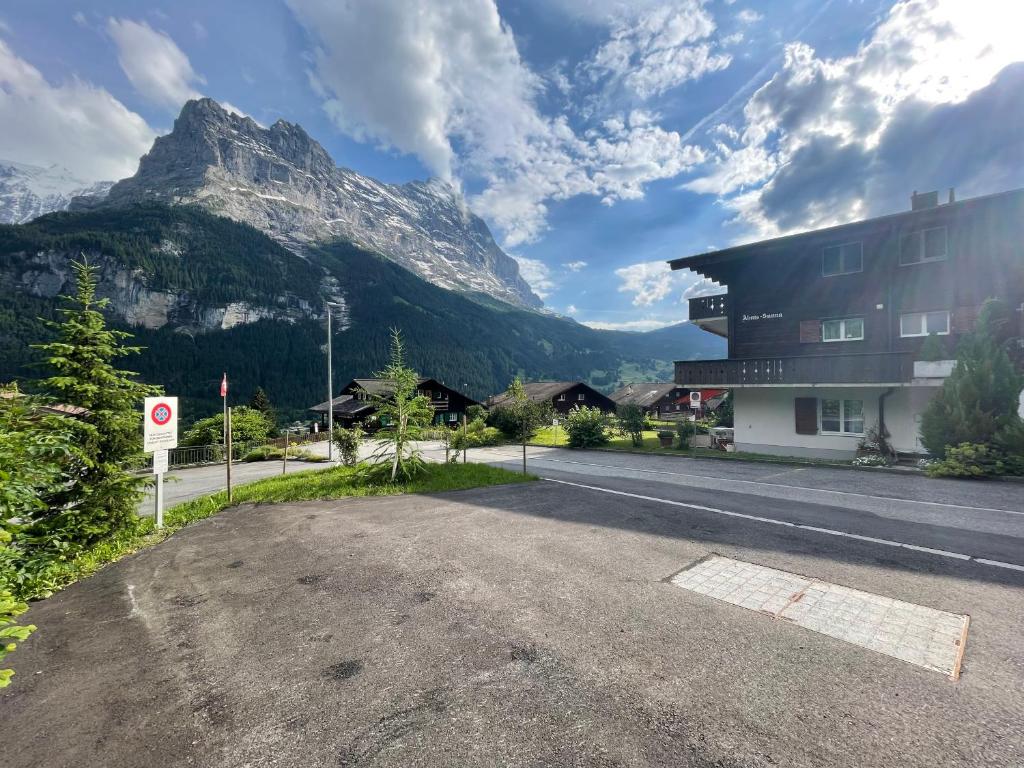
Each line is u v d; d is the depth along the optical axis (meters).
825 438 16.25
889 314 15.83
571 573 5.11
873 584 4.70
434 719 2.75
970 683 3.02
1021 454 10.83
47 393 6.72
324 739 2.61
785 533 6.64
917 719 2.68
